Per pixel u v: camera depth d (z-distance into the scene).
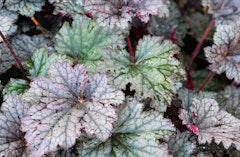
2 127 0.56
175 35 0.79
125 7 0.62
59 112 0.54
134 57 0.64
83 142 0.57
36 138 0.52
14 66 0.68
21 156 0.55
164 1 0.72
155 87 0.61
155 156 0.55
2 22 0.62
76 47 0.66
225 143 0.58
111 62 0.62
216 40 0.67
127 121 0.57
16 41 0.69
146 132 0.56
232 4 0.73
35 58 0.63
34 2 0.70
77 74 0.55
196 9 0.88
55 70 0.55
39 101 0.54
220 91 0.75
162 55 0.63
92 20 0.67
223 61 0.67
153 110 0.58
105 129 0.53
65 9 0.69
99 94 0.55
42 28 0.71
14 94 0.59
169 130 0.57
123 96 0.54
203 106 0.62
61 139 0.52
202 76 0.79
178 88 0.66
